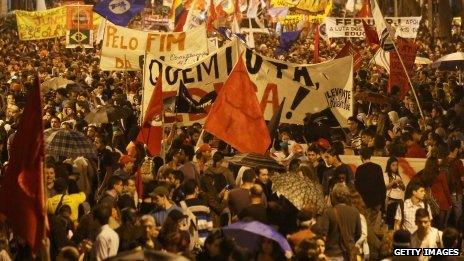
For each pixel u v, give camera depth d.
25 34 65.44
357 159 27.55
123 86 49.12
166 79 29.97
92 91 46.50
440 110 37.03
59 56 74.25
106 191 22.52
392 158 26.19
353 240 20.52
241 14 69.19
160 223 20.28
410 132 30.28
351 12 95.62
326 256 19.12
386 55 42.06
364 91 41.12
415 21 50.97
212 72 30.19
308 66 30.02
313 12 67.62
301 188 20.62
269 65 29.92
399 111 37.66
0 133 32.66
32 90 17.25
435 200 25.23
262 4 76.38
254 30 71.00
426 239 19.98
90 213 20.31
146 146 28.20
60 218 20.17
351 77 30.27
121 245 18.91
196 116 30.28
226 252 17.11
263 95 29.92
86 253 19.47
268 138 23.78
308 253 16.81
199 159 26.59
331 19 53.44
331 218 20.33
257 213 19.11
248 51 29.92
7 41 99.75
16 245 19.70
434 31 96.62
